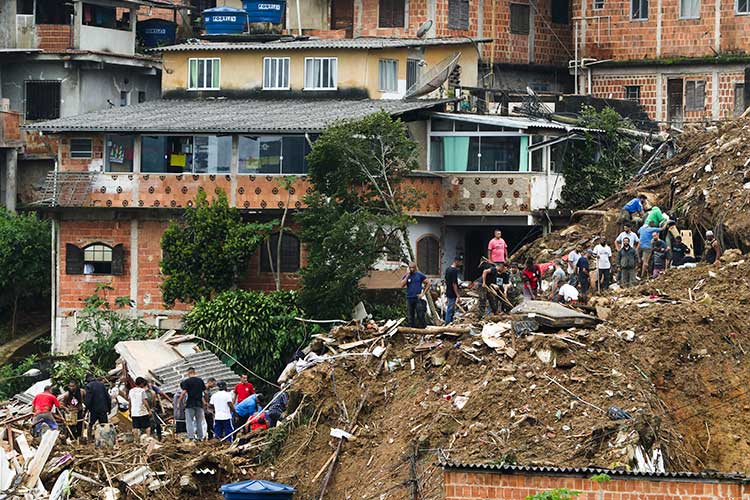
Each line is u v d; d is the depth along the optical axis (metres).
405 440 66.81
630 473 51.78
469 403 65.75
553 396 64.56
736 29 117.81
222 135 100.69
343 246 91.25
